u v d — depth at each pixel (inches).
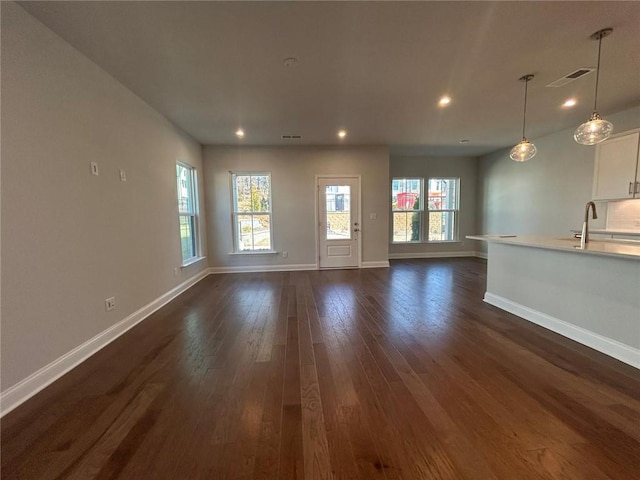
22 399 75.0
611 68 114.7
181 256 180.9
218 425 66.2
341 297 166.4
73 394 78.2
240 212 240.2
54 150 87.7
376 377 84.9
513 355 96.7
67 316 91.2
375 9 80.2
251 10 80.0
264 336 114.7
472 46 98.7
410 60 107.1
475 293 172.7
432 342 107.3
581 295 105.0
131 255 127.3
